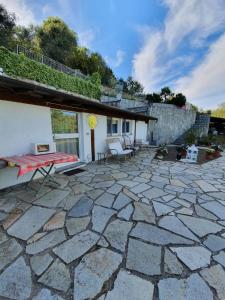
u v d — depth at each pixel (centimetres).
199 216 241
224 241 189
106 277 142
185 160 638
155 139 1178
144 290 132
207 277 143
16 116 334
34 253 167
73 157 333
